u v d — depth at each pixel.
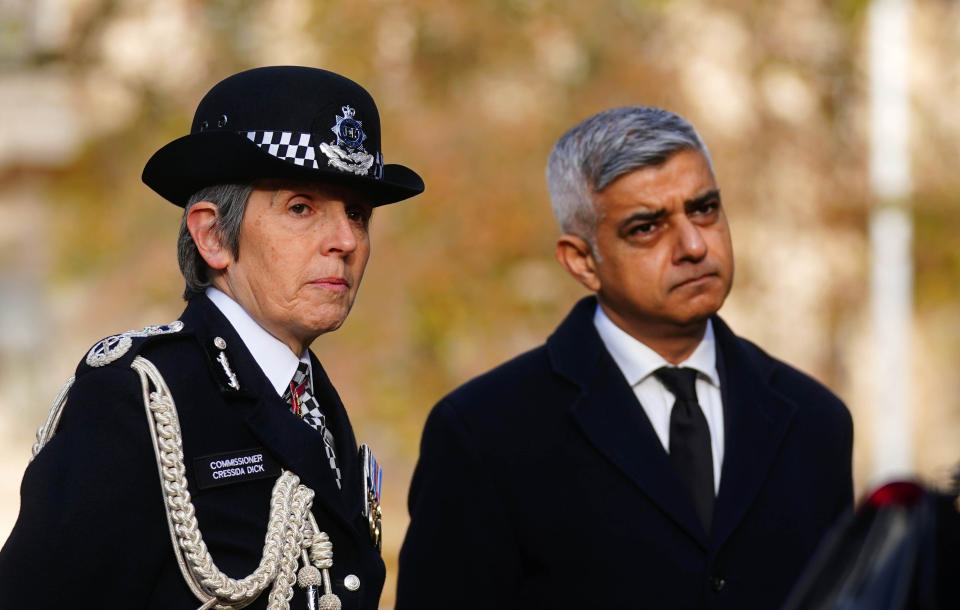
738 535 9.75
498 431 10.08
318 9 30.52
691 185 9.67
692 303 9.73
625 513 9.71
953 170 39.09
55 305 33.47
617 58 31.55
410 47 30.62
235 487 7.75
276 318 8.09
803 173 35.81
